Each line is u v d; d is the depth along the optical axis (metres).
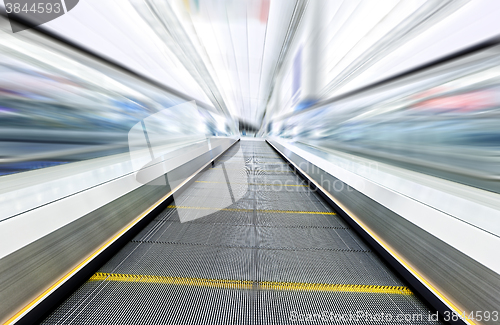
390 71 2.93
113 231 1.62
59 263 1.15
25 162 1.66
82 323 1.05
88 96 2.83
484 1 1.72
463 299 0.99
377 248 1.66
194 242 1.80
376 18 3.20
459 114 1.89
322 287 1.32
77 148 2.27
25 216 0.99
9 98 1.91
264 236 1.92
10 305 0.90
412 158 2.27
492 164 1.55
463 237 1.02
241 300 1.21
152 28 4.07
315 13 4.84
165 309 1.14
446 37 2.07
